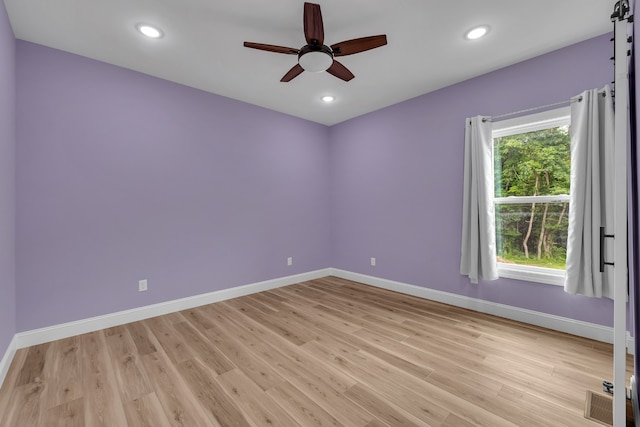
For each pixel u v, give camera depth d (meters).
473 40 2.47
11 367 2.09
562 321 2.60
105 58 2.73
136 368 2.08
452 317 2.99
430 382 1.89
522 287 2.85
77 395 1.79
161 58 2.74
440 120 3.43
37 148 2.47
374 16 2.16
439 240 3.48
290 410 1.64
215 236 3.58
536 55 2.70
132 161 2.96
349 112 4.27
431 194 3.54
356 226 4.50
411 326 2.78
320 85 3.34
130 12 2.10
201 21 2.21
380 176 4.13
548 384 1.86
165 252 3.18
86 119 2.70
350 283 4.42
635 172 1.55
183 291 3.31
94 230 2.75
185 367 2.09
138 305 3.00
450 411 1.62
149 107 3.07
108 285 2.82
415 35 2.40
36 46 2.47
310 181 4.66
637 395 1.48
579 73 2.48
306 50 2.09
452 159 3.33
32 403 1.72
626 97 1.30
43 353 2.29
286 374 2.00
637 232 1.50
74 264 2.64
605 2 1.99
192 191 3.38
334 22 2.23
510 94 2.88
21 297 2.39
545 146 2.78
